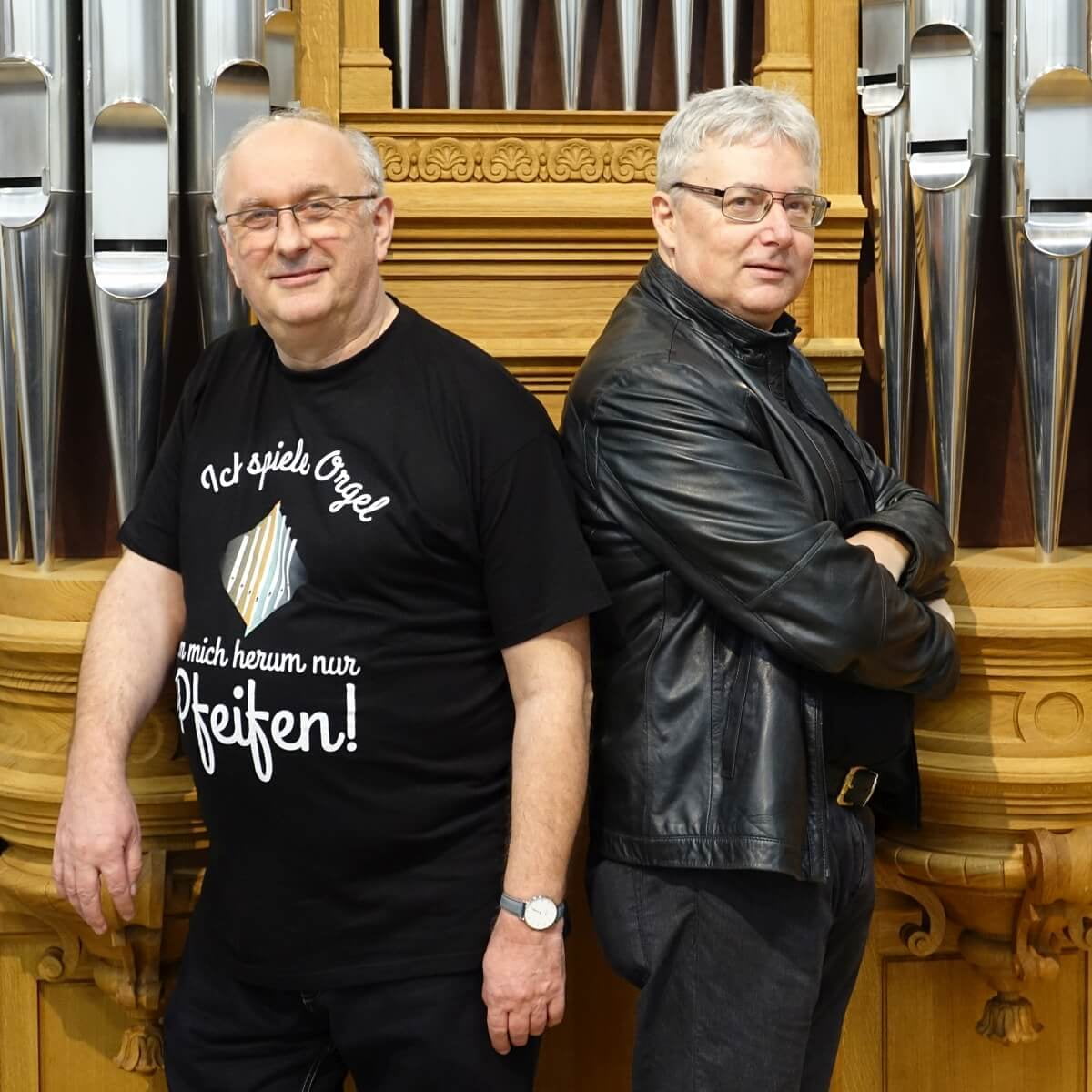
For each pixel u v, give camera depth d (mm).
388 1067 1816
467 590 1814
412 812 1791
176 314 2484
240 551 1821
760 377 1916
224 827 1843
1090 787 2258
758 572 1750
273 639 1776
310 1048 1897
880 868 2430
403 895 1800
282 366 1877
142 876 2195
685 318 1899
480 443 1789
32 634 2219
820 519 1883
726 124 1866
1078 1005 2561
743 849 1739
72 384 2518
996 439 2650
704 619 1825
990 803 2277
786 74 2455
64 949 2439
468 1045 1796
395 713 1772
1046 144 2312
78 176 2320
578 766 1782
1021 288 2352
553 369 2430
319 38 2393
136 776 2262
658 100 2588
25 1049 2486
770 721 1778
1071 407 2373
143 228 2268
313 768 1768
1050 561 2348
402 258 2414
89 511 2555
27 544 2535
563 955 1805
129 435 2328
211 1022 1897
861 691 1868
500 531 1785
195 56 2285
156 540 1970
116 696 1906
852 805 1917
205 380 1970
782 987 1801
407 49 2463
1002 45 2393
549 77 2580
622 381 1839
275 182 1759
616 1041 2539
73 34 2283
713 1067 1805
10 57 2240
